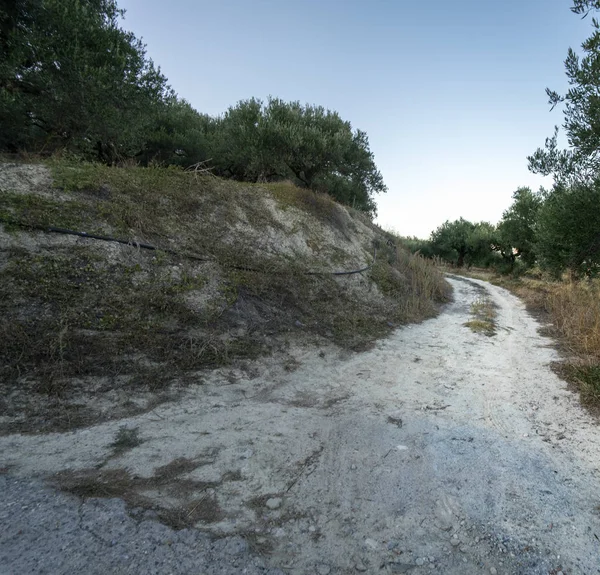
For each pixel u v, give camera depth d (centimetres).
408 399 433
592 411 397
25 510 214
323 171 1303
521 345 698
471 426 364
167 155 1542
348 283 873
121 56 859
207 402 394
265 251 767
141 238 582
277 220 891
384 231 1495
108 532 203
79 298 451
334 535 217
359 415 387
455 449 319
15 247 455
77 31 815
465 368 553
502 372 534
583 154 707
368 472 283
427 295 1099
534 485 270
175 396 395
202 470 273
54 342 394
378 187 1856
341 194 1644
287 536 214
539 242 1121
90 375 387
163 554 191
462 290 1527
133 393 384
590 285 1019
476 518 234
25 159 672
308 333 623
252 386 445
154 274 542
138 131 1028
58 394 355
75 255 492
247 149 1266
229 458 292
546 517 236
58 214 532
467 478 277
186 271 580
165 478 260
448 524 228
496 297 1410
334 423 366
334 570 192
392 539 215
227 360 478
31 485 239
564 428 362
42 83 782
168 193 725
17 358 368
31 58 777
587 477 282
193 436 324
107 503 226
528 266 2331
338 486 264
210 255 646
